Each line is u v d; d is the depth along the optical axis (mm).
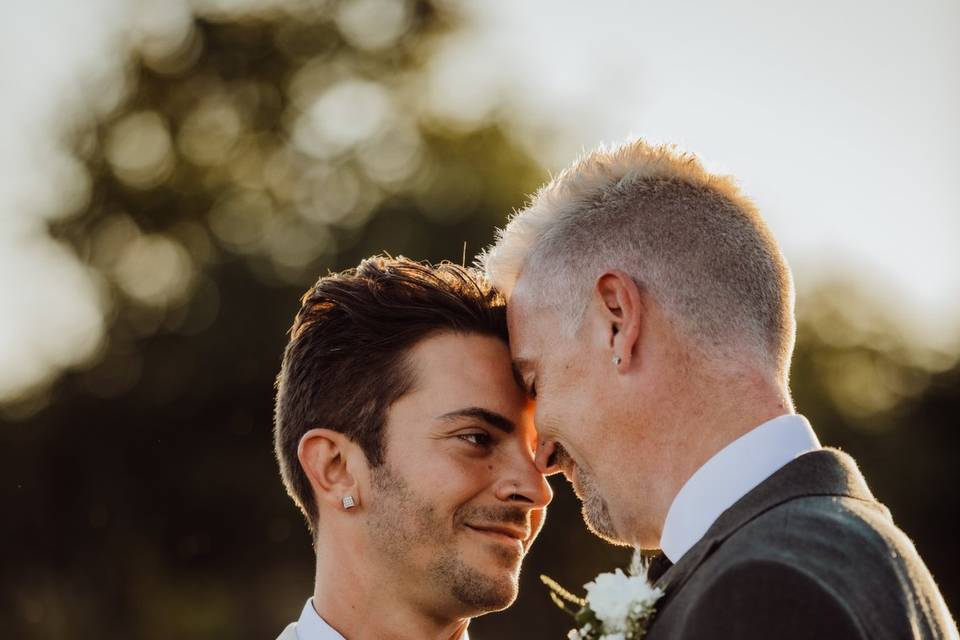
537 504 3723
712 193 3197
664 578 2996
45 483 24172
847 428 23703
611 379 3156
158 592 23672
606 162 3355
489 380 3729
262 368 24078
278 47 28641
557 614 20812
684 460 3072
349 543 3785
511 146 26672
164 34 28266
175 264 26344
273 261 25438
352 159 27203
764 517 2824
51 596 23812
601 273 3191
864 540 2727
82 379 24750
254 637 23219
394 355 3760
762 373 3059
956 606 23250
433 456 3682
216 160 27844
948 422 24172
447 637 3822
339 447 3801
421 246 24172
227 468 23828
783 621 2605
